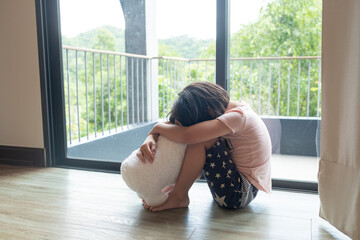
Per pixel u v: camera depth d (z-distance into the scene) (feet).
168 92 11.82
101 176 6.50
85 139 9.40
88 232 4.05
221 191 4.49
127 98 10.89
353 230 3.57
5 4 7.01
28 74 7.07
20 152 7.32
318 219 4.43
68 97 9.34
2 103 7.39
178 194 4.70
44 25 6.91
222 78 5.92
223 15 5.78
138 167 4.33
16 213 4.65
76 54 9.37
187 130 4.29
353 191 3.60
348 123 3.69
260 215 4.56
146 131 11.14
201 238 3.88
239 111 4.44
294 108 8.57
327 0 3.84
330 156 3.97
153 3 10.99
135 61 10.95
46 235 3.97
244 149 4.50
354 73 3.59
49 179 6.29
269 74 8.18
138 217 4.48
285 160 8.41
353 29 3.60
